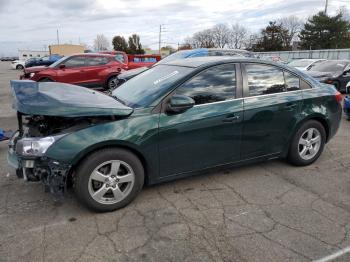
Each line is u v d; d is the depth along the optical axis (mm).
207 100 3531
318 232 2881
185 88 3447
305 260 2516
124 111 3107
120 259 2529
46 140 2898
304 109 4156
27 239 2773
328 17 54156
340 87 11664
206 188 3748
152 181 3410
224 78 3668
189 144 3445
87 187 3035
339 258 2537
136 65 13188
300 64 14008
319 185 3850
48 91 3289
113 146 3111
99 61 12367
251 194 3607
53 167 2883
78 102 3031
